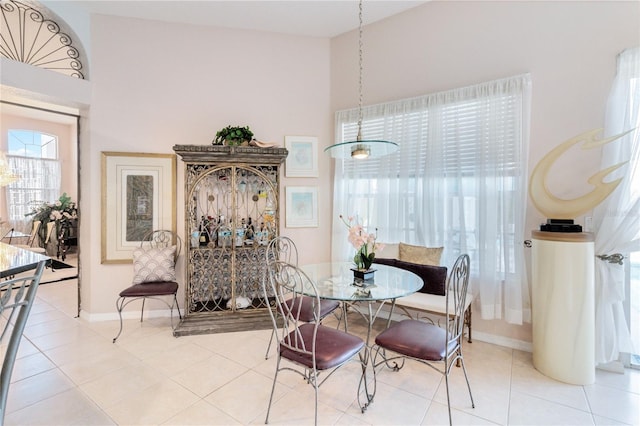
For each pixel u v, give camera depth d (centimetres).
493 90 274
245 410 191
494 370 237
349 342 186
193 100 351
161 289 291
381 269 269
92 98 323
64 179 714
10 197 640
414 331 199
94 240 329
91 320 329
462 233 291
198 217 340
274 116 373
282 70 375
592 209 230
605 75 235
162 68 342
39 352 262
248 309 320
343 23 356
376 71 353
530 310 266
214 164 310
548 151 257
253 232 338
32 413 187
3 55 310
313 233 383
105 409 191
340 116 375
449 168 300
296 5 321
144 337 292
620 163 211
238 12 331
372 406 195
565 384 217
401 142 328
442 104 303
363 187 357
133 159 334
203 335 296
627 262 232
